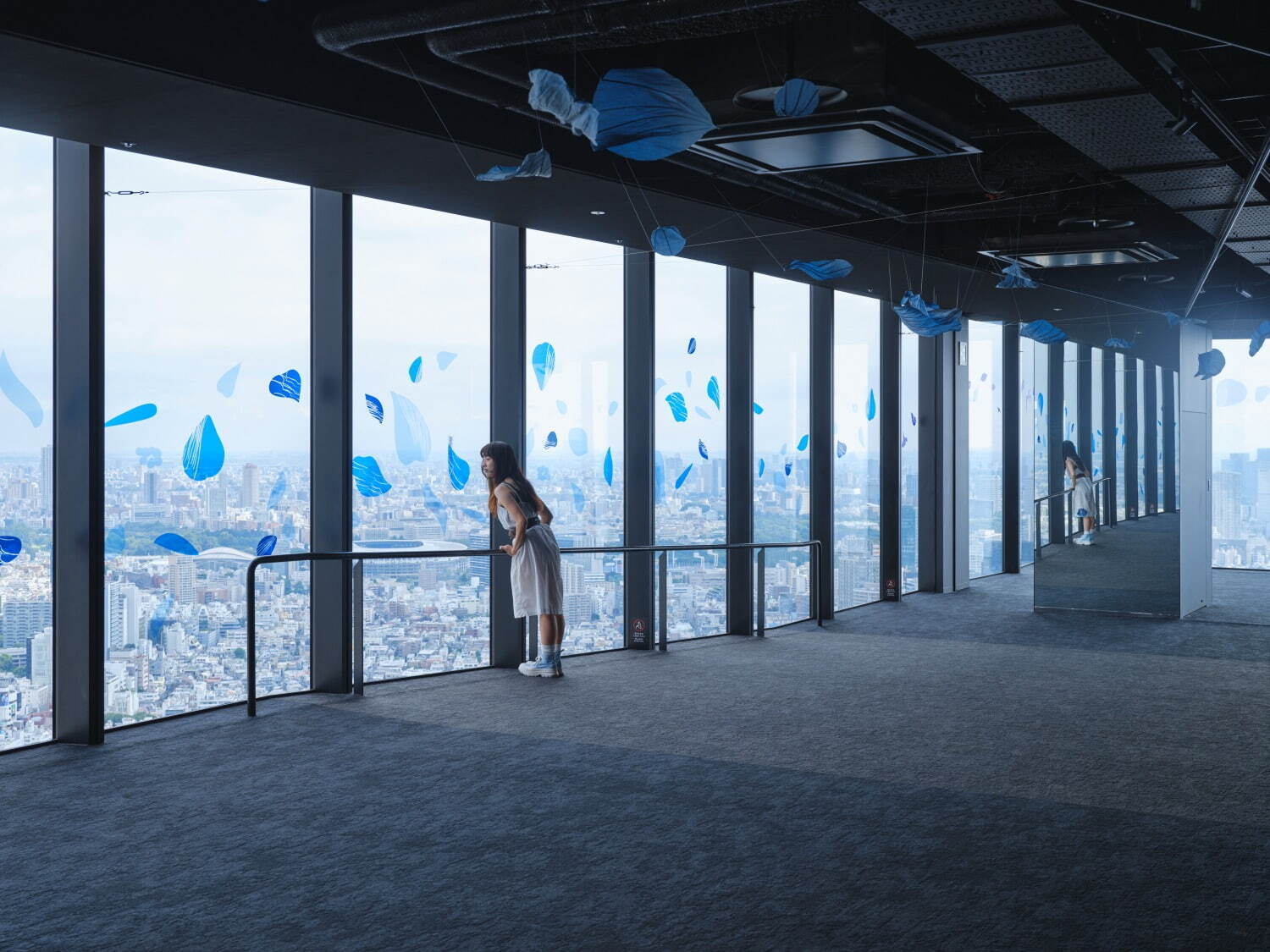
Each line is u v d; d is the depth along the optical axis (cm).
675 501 928
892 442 1209
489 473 739
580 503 855
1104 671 785
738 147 537
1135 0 348
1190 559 1094
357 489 709
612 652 863
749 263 924
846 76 490
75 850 409
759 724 616
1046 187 802
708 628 963
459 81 516
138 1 435
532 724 611
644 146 378
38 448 551
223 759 535
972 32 416
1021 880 382
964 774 516
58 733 562
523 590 740
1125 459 1083
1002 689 718
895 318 1209
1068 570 1112
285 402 673
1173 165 608
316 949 325
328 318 682
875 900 363
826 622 1048
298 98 489
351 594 698
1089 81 469
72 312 548
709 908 356
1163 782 504
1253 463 1527
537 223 754
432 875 385
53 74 446
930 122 519
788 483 1047
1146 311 1076
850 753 553
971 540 1416
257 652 671
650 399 880
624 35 487
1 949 324
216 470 637
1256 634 967
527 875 385
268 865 394
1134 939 333
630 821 445
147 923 343
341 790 485
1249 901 364
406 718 625
